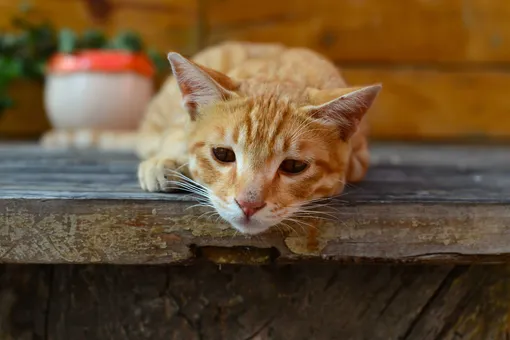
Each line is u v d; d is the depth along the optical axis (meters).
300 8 1.01
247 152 0.48
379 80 1.03
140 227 0.45
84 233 0.45
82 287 0.48
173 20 1.02
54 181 0.54
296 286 0.48
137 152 0.76
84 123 0.91
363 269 0.48
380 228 0.46
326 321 0.48
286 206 0.47
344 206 0.46
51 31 0.97
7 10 1.02
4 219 0.45
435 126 1.05
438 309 0.48
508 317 0.48
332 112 0.49
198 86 0.50
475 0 1.02
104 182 0.54
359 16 1.02
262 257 0.46
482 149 0.92
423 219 0.46
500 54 1.03
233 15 1.02
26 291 0.48
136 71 0.91
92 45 0.95
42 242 0.45
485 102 1.04
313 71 0.57
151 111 0.72
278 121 0.48
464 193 0.51
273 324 0.48
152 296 0.48
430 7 1.01
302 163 0.48
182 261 0.46
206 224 0.46
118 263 0.46
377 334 0.48
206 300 0.48
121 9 1.02
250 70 0.57
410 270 0.48
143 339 0.48
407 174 0.62
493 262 0.47
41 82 1.03
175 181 0.49
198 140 0.50
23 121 1.05
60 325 0.48
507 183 0.57
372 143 1.02
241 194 0.46
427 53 1.03
